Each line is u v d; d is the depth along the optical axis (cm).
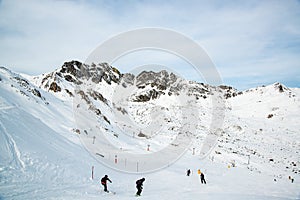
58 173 1638
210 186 2088
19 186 1255
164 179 2283
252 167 4094
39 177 1467
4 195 1098
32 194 1177
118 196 1410
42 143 1942
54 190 1327
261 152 5491
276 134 7775
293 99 11600
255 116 10206
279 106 10850
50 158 1764
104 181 1516
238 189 2067
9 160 1470
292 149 6347
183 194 1539
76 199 1205
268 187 2552
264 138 7156
